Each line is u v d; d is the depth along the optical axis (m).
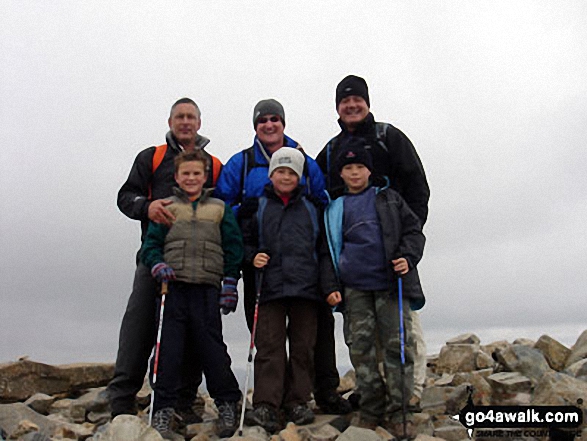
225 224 3.23
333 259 3.18
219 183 3.56
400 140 3.62
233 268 3.20
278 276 3.18
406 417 2.98
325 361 3.47
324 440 2.86
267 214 3.28
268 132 3.56
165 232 3.18
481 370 4.20
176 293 3.07
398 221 3.15
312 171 3.57
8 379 4.24
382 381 3.07
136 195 3.43
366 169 3.27
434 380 4.23
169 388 2.98
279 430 3.13
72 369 4.57
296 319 3.24
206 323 3.07
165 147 3.55
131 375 3.28
